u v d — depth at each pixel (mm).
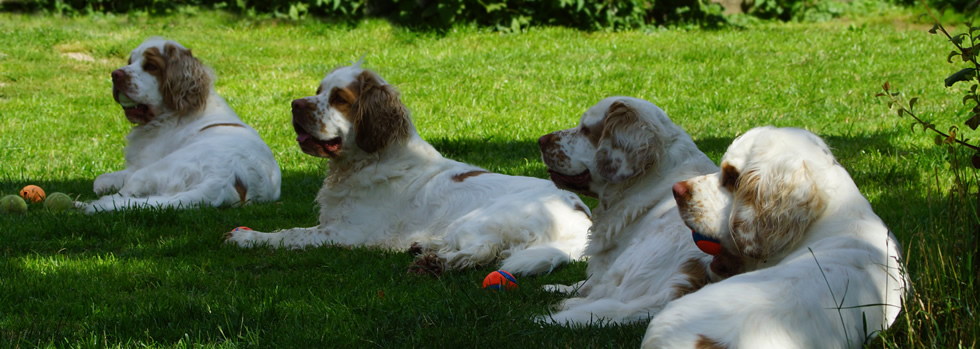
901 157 7809
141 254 5422
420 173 6121
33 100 13102
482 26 18516
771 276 2646
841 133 9523
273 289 4469
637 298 3811
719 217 3301
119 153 9680
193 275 4762
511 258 5098
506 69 14820
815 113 11094
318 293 4426
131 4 19766
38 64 15578
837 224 3070
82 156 9422
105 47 16656
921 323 3045
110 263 5035
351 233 6000
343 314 3938
